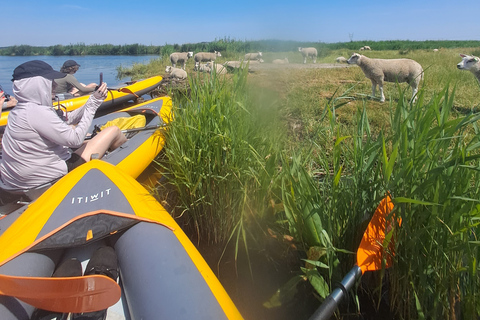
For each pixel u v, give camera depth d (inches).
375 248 87.9
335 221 98.4
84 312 73.7
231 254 117.9
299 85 298.2
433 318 81.7
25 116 106.0
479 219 78.1
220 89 134.8
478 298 77.5
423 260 84.0
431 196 82.1
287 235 115.3
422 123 85.7
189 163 119.1
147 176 160.4
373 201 93.0
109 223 88.7
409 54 694.5
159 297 72.7
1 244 85.4
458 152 76.9
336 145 96.0
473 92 263.4
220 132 114.3
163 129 143.5
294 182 101.8
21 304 73.7
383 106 246.2
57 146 115.0
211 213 119.8
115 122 188.5
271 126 138.0
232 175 115.9
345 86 312.8
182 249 84.7
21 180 110.4
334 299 78.7
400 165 85.7
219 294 75.5
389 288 95.0
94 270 79.7
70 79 266.4
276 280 105.9
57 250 89.0
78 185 98.3
